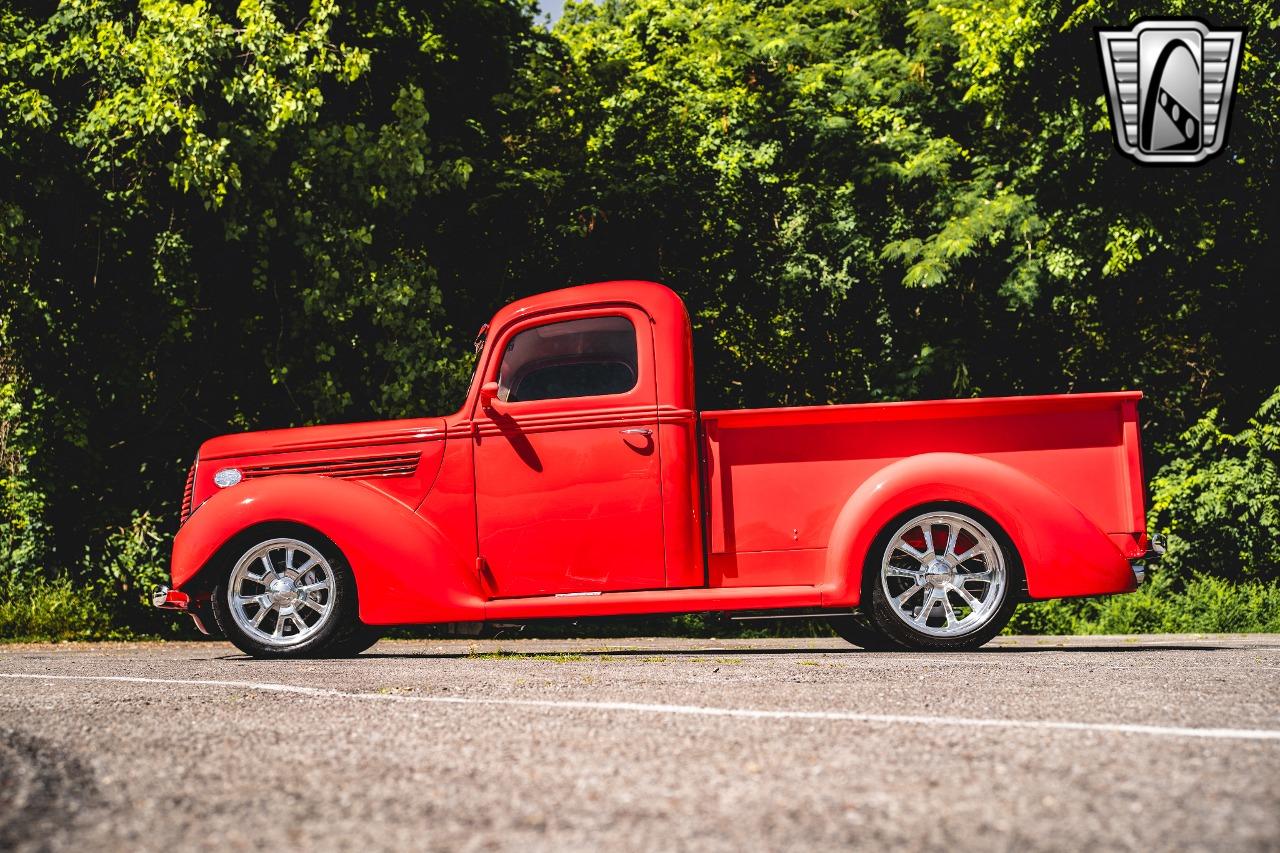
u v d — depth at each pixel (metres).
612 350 7.12
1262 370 20.55
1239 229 19.59
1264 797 2.76
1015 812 2.66
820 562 6.83
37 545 13.25
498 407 7.15
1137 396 6.71
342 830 2.62
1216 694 4.55
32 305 12.87
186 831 2.62
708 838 2.50
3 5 13.34
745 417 6.84
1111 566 6.65
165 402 13.83
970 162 20.17
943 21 19.97
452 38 17.94
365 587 7.09
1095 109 17.61
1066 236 18.50
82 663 7.34
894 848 2.40
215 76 12.49
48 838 2.57
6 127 12.38
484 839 2.52
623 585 6.94
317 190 13.65
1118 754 3.28
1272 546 17.88
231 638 7.25
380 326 13.98
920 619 6.81
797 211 20.83
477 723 4.03
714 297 20.05
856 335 21.44
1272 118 17.86
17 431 13.12
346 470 7.28
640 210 18.14
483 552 7.07
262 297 13.72
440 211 17.19
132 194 13.25
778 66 20.67
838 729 3.77
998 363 20.91
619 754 3.41
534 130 18.33
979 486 6.69
